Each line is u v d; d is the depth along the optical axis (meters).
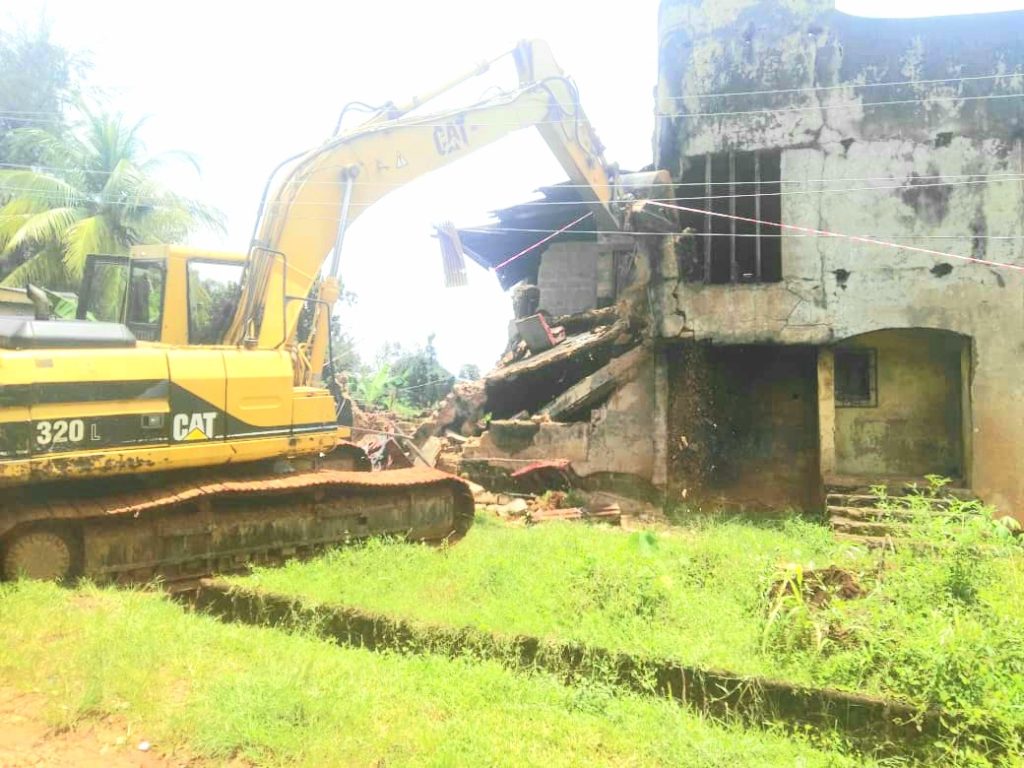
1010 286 12.80
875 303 13.27
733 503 14.72
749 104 13.97
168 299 8.52
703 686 4.72
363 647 5.63
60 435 6.99
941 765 3.96
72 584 7.01
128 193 20.88
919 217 13.18
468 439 17.34
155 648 4.96
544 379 18.11
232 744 3.94
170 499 7.39
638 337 15.93
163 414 7.59
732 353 15.32
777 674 4.80
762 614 5.81
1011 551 6.62
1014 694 4.13
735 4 14.05
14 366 6.80
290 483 8.10
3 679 4.69
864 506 12.52
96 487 7.59
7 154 24.30
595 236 20.20
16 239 19.23
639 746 4.02
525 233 20.61
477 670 4.87
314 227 9.70
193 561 7.77
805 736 4.25
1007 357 12.75
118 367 7.36
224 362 8.09
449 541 9.62
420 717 4.23
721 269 15.09
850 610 5.61
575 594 6.20
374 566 7.30
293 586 6.49
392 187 10.49
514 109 12.23
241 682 4.45
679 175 14.47
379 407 26.03
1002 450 12.68
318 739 3.92
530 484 14.98
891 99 13.34
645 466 14.95
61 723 4.18
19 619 5.45
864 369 14.52
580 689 4.68
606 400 15.84
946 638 4.48
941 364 14.12
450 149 11.18
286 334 9.16
